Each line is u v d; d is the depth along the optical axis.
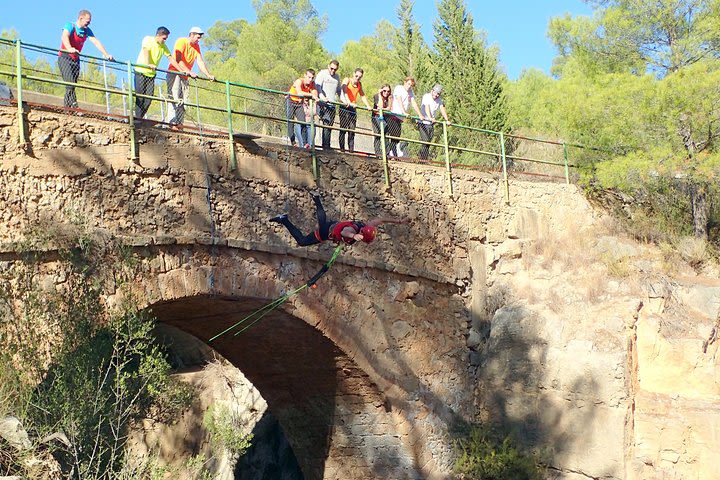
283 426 24.53
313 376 21.72
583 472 20.05
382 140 20.67
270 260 17.97
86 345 14.72
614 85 23.67
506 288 22.89
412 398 21.09
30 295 14.18
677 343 20.36
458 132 30.61
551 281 22.53
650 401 20.16
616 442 19.64
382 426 21.61
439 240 21.67
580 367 20.34
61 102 22.42
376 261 19.92
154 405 21.00
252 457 27.95
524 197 23.95
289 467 28.36
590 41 25.91
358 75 21.12
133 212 15.94
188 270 16.59
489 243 23.06
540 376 21.06
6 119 14.52
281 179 18.41
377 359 20.27
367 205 20.11
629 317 20.61
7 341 14.04
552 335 21.19
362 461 22.56
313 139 19.09
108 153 15.70
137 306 15.72
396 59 36.25
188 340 30.70
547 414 20.83
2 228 14.25
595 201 24.86
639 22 24.52
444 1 32.38
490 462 20.86
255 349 21.38
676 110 22.55
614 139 24.19
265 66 53.81
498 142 30.02
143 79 16.94
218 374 29.06
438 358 21.59
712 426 19.42
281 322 19.20
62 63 15.70
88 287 15.04
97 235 15.30
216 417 27.75
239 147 17.73
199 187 16.94
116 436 15.53
